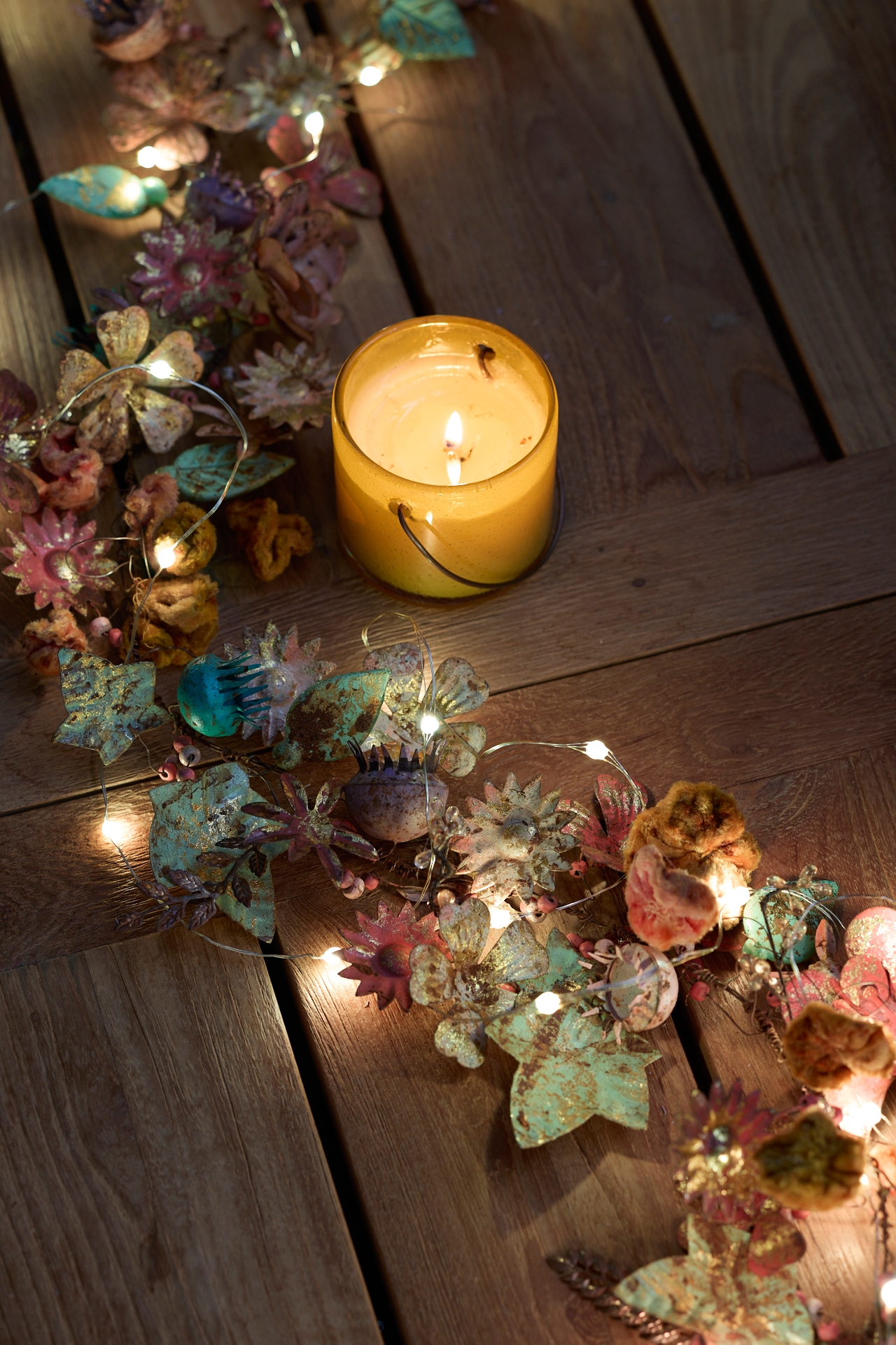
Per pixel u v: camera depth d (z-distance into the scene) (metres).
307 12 1.34
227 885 1.12
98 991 1.13
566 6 1.34
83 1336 1.08
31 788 1.16
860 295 1.27
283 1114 1.11
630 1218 1.09
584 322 1.27
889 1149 1.09
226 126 1.29
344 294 1.27
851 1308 1.08
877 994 1.10
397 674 1.15
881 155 1.31
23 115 1.31
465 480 1.19
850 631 1.20
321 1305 1.08
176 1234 1.09
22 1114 1.11
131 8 1.29
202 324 1.24
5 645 1.19
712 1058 1.12
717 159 1.31
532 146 1.31
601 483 1.23
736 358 1.26
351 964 1.11
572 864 1.14
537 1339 1.08
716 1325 1.06
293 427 1.21
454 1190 1.10
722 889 1.11
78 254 1.27
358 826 1.14
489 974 1.11
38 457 1.21
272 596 1.20
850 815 1.16
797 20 1.34
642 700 1.18
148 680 1.16
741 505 1.22
